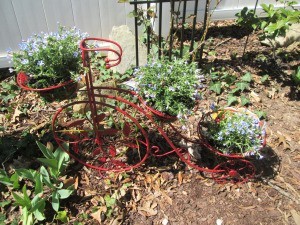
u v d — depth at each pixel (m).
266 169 2.48
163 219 2.17
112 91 2.89
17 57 2.07
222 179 2.40
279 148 2.63
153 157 2.52
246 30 3.97
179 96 2.04
